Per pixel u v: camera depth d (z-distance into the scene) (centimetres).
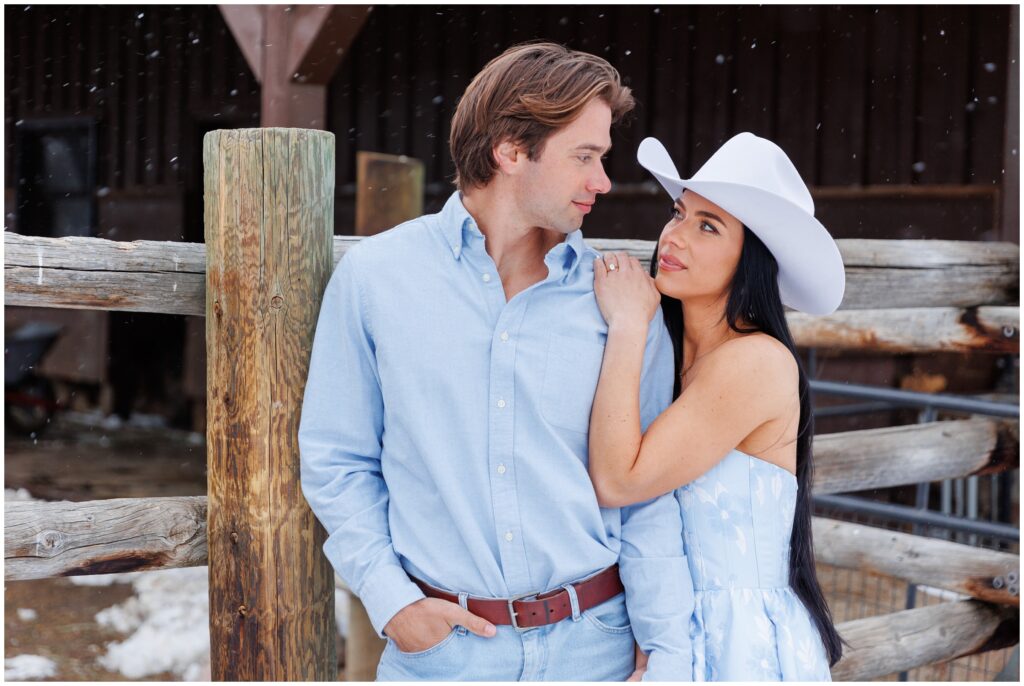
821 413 485
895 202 679
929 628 349
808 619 210
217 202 218
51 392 1054
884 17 679
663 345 207
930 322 395
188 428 977
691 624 202
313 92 576
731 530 204
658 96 766
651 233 768
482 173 196
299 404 221
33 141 1027
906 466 371
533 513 191
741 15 729
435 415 192
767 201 196
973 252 391
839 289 211
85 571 220
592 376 196
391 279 196
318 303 222
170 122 958
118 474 768
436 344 193
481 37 823
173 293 228
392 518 199
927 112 666
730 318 209
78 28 1000
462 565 191
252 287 216
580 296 199
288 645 223
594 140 189
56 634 462
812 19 704
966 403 370
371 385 200
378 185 564
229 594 224
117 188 998
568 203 192
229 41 918
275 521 220
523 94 189
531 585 191
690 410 198
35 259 212
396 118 862
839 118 698
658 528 200
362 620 392
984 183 644
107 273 220
